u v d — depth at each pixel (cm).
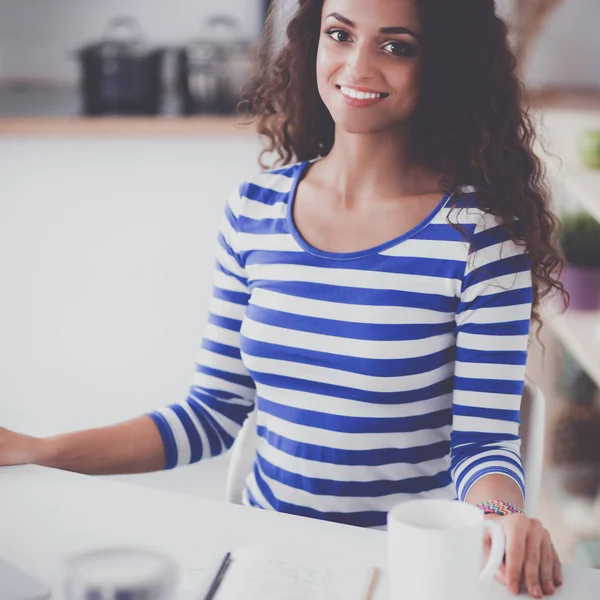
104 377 307
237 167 289
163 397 308
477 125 138
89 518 112
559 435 251
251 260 144
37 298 302
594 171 226
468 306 133
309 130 160
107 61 292
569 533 224
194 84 299
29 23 343
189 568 100
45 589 96
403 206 137
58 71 346
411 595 85
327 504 138
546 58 336
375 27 129
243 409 154
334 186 141
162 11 341
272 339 138
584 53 335
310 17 151
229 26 325
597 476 242
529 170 142
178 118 286
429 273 133
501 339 132
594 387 253
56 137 289
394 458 136
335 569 99
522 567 99
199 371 153
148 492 119
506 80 138
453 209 134
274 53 165
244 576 96
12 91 340
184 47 315
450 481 139
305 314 136
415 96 133
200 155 288
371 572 98
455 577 83
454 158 138
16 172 292
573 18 332
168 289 300
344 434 135
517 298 133
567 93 319
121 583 69
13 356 307
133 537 108
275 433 141
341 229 138
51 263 299
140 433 143
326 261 136
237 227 146
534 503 135
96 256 298
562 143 252
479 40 135
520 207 136
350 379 134
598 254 227
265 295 140
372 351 133
